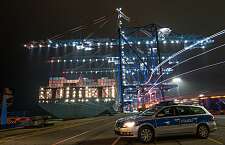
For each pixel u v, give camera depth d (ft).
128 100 363.97
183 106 45.09
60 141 48.96
